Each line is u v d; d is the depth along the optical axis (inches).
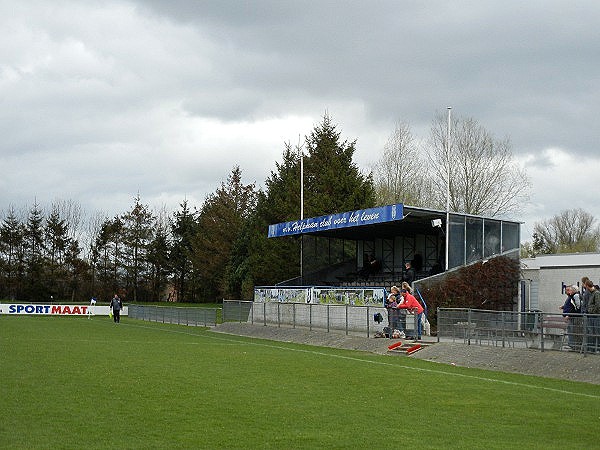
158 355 1064.8
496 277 1539.1
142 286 4143.7
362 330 1392.7
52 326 1910.7
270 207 2842.0
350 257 1995.6
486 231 1589.6
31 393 649.6
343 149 2667.3
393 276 1834.4
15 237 4018.2
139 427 507.5
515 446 466.0
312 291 1643.7
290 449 447.2
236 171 3764.8
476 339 1103.0
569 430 523.2
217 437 479.5
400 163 2743.6
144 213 4133.9
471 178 2608.3
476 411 602.5
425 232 1817.2
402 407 618.5
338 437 486.6
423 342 1185.4
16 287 3949.3
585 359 879.1
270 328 1621.6
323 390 716.0
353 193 2516.0
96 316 2748.5
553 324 957.8
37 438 464.8
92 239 4261.8
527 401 660.1
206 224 3705.7
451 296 1483.8
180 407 595.2
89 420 528.7
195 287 4020.7
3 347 1146.0
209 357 1048.2
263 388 721.6
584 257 1525.6
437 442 475.5
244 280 2920.8
